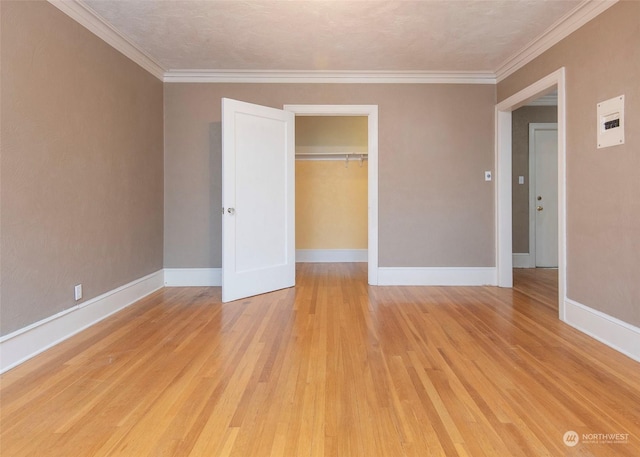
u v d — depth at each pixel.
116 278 3.14
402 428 1.51
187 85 4.02
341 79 4.06
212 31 3.04
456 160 4.13
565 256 2.86
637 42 2.18
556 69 2.98
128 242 3.33
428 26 2.94
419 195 4.14
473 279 4.16
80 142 2.66
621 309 2.31
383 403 1.70
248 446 1.40
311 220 5.88
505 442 1.42
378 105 4.09
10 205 2.07
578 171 2.71
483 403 1.69
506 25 2.91
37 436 1.45
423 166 4.13
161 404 1.69
